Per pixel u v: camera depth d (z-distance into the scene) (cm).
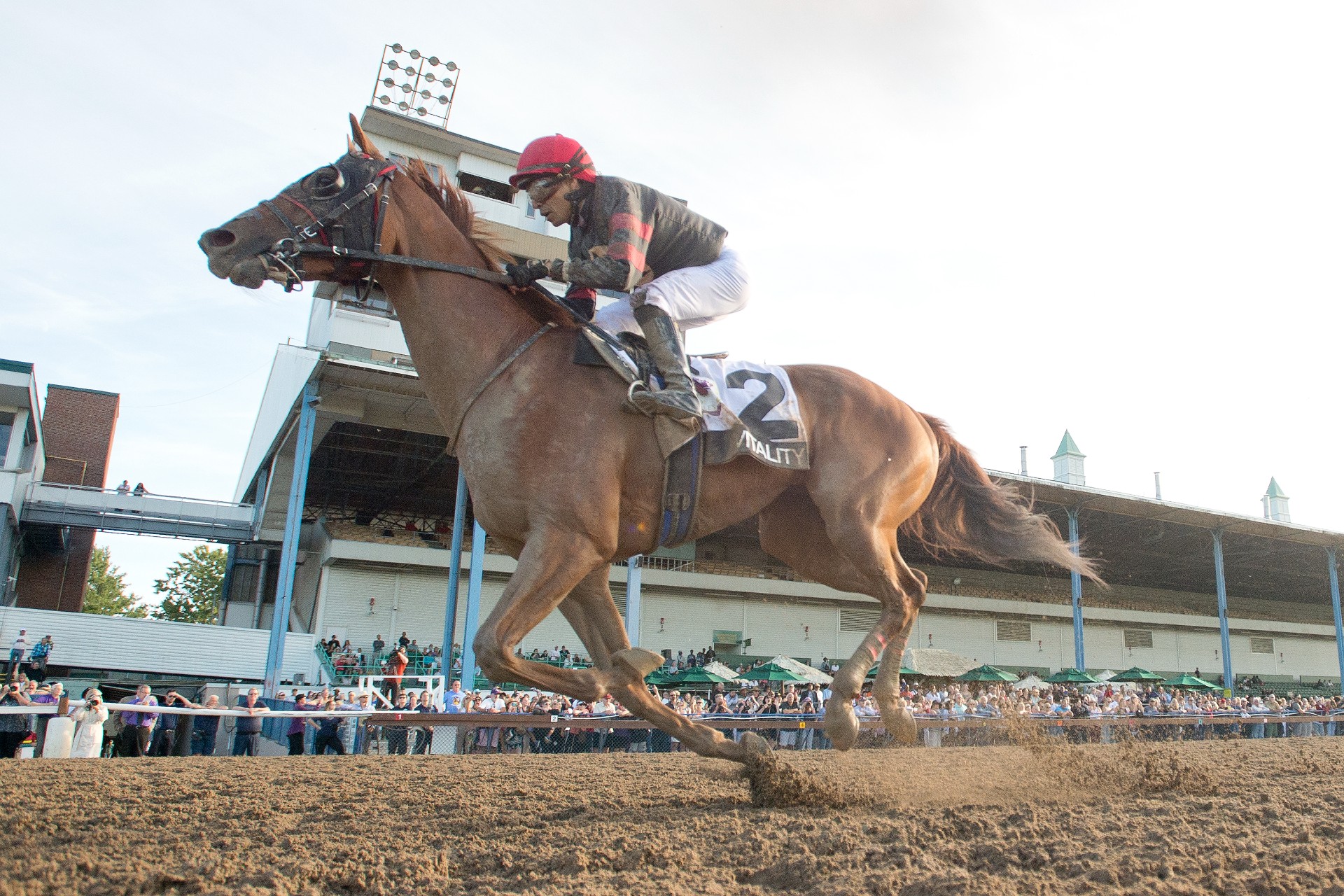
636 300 394
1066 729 1616
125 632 2155
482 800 417
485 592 3027
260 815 372
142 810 388
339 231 382
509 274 392
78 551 3222
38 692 1034
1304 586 4528
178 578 4750
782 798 370
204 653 2208
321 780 534
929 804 365
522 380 373
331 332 1956
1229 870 243
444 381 389
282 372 2458
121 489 2803
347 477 2995
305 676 2217
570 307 396
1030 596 4069
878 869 250
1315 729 1989
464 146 2377
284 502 2853
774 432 399
